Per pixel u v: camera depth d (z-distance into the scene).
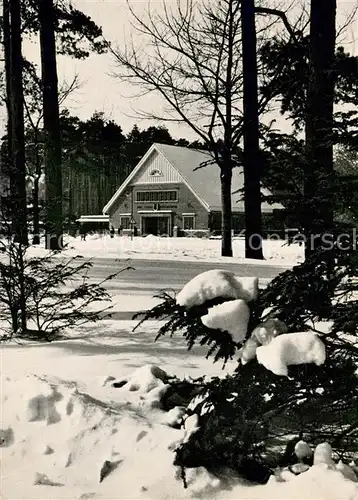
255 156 3.71
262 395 3.10
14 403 3.94
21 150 25.16
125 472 3.17
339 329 3.14
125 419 3.69
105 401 4.05
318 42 10.29
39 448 3.48
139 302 9.96
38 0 24.11
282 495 2.75
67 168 63.84
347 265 3.24
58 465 3.31
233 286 3.16
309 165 3.51
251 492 2.86
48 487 3.05
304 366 2.90
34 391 3.94
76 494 2.96
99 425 3.62
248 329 3.09
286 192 3.64
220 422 3.11
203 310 3.17
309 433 3.41
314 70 4.59
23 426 3.72
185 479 2.96
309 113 3.65
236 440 3.10
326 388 3.08
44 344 6.57
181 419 3.76
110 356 5.91
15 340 6.89
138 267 18.12
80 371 5.29
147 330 7.36
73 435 3.55
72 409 3.77
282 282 3.30
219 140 23.84
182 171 55.88
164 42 22.97
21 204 7.15
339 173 3.55
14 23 25.47
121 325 7.79
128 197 60.22
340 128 3.44
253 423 3.18
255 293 3.14
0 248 7.09
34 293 7.25
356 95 3.51
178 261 20.66
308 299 3.15
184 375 5.00
